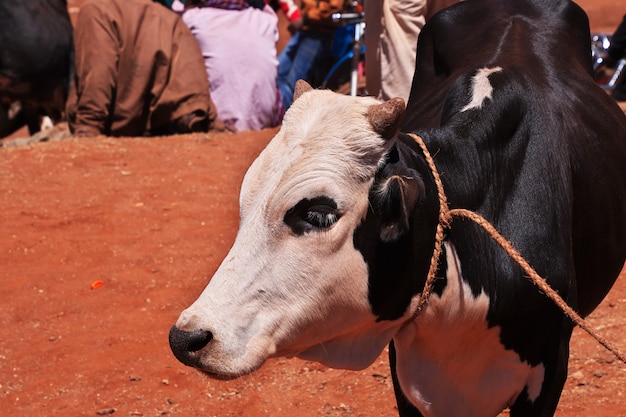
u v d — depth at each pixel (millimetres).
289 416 4645
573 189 3500
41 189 7980
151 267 6387
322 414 4645
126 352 5277
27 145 9609
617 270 3965
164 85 10258
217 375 2730
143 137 10086
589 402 4578
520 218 3223
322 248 2766
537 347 3283
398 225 2789
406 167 2885
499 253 3148
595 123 3836
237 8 11008
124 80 10094
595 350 5051
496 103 3285
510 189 3250
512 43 4043
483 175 3176
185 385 4973
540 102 3445
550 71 3865
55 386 4945
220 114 10695
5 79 10711
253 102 10719
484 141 3207
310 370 5113
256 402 4801
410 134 3100
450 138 3156
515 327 3209
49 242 6812
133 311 5766
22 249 6691
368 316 2928
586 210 3561
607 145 3846
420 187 2822
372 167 2793
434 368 3244
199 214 7375
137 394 4875
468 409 3332
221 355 2703
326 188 2740
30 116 11461
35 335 5488
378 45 6164
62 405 4766
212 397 4863
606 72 12133
